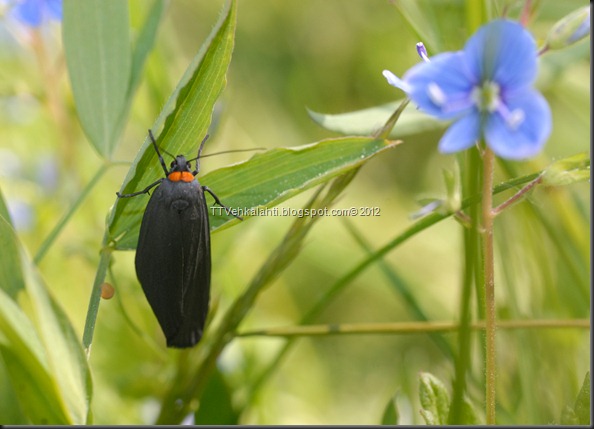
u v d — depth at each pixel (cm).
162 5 21
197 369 20
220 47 18
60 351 18
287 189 19
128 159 25
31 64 25
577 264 22
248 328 23
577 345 22
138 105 23
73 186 24
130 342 22
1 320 17
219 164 28
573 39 18
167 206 19
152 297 19
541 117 17
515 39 17
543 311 22
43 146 25
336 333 21
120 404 22
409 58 29
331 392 25
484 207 18
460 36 22
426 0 22
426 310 25
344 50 30
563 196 22
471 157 19
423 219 20
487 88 17
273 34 31
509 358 21
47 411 18
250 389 21
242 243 25
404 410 21
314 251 26
